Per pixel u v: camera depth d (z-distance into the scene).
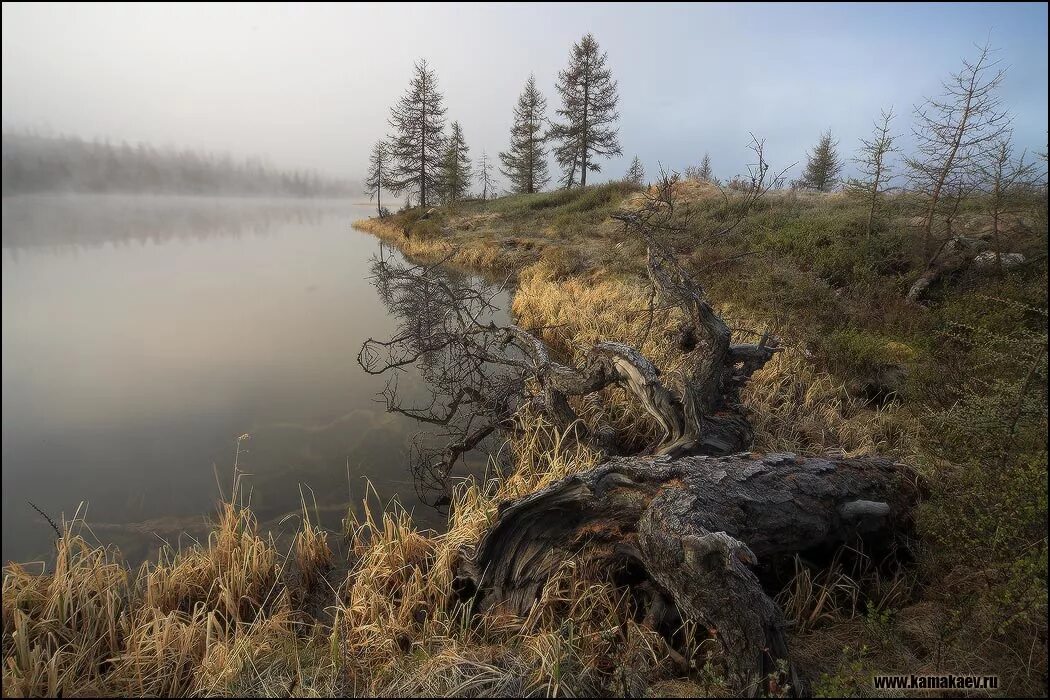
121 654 2.97
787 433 5.35
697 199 17.28
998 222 9.01
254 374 8.69
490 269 17.25
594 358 4.95
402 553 3.80
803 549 3.11
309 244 29.88
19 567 3.32
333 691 2.60
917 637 2.57
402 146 39.31
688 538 2.50
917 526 3.19
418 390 8.09
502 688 2.46
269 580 3.78
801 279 9.15
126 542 4.38
